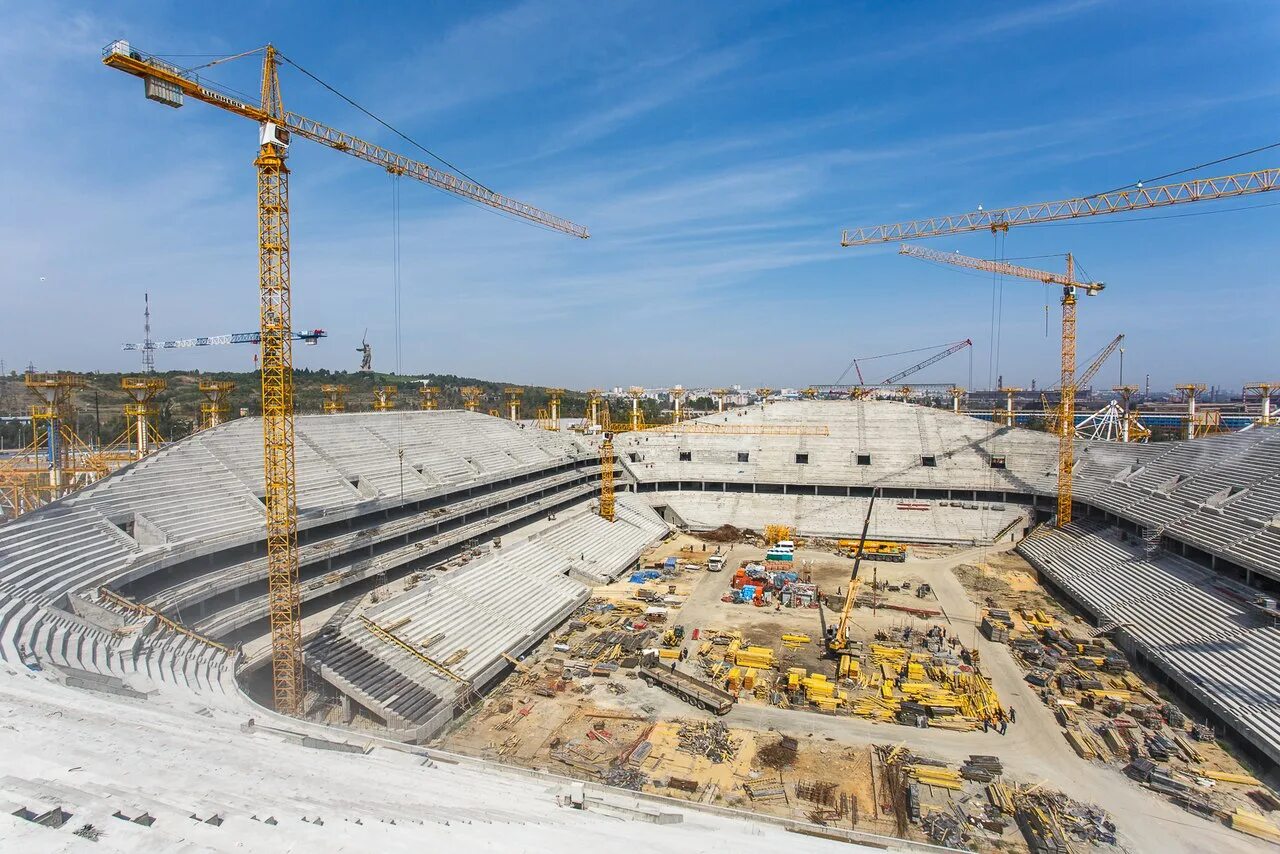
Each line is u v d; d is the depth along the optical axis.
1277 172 80.50
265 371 53.38
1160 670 57.62
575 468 121.75
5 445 131.12
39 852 15.49
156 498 58.09
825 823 39.25
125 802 19.83
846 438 134.50
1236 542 65.06
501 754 46.66
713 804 40.81
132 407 80.69
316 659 51.72
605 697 55.25
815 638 68.44
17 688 31.08
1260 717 45.47
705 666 61.34
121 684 37.12
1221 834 38.38
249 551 60.75
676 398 163.62
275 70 53.09
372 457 84.69
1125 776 44.09
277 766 27.12
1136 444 110.62
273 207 53.19
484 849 20.98
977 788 43.06
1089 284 112.69
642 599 80.38
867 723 51.34
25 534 47.12
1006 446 124.50
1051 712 52.78
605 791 36.78
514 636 64.44
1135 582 73.31
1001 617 72.81
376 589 67.19
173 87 48.62
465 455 98.62
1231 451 87.38
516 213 104.75
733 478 127.44
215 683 44.41
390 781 28.78
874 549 101.62
